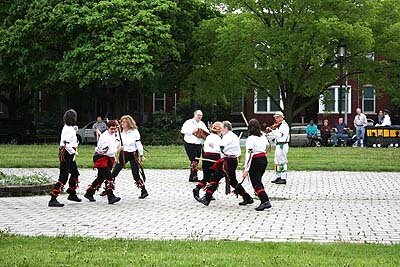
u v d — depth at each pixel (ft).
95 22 149.38
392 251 34.47
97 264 30.30
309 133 160.45
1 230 42.22
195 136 75.00
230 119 211.61
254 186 53.01
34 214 50.55
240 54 151.84
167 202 58.13
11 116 197.57
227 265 29.99
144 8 156.25
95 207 54.80
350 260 31.50
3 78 163.43
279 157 73.20
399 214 50.72
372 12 152.25
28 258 31.63
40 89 166.91
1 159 101.60
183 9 169.07
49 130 196.34
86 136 180.04
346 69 159.33
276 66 146.72
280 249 34.83
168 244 36.29
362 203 57.57
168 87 175.22
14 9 161.48
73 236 39.58
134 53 147.23
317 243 37.37
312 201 58.90
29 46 157.89
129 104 212.64
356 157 105.19
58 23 152.46
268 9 153.69
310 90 157.07
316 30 143.84
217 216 49.60
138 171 60.29
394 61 160.35
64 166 55.36
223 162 54.95
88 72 148.36
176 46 163.12
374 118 204.03
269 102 212.84
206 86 168.04
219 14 175.22
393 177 81.05
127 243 36.52
